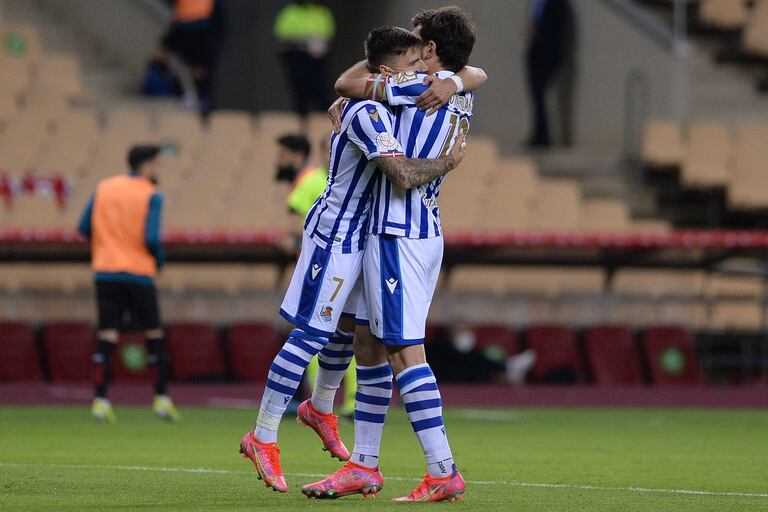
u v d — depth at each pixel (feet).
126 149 190.70
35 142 189.26
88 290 171.12
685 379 178.40
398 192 59.77
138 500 59.57
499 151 221.25
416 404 59.72
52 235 150.20
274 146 196.03
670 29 251.19
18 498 60.13
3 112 192.44
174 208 183.73
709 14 249.96
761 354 182.39
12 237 149.48
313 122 200.54
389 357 60.70
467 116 61.41
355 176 59.98
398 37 60.75
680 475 78.23
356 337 61.72
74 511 54.34
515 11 228.84
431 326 172.65
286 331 168.76
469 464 85.05
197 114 211.20
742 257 178.50
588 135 225.35
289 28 211.20
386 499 61.36
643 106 223.10
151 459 84.43
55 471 74.64
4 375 161.89
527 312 180.75
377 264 59.67
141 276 120.78
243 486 66.80
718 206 208.54
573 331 178.50
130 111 211.00
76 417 129.08
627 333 179.11
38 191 179.11
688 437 114.21
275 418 61.05
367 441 61.41
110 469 76.54
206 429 113.91
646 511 57.11
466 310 178.81
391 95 59.26
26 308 168.45
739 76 243.81
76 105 209.87
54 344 164.35
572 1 223.92
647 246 161.38
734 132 209.46
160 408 122.72
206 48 218.38
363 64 61.93
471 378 168.25
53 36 227.61
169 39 218.38
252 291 174.50
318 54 211.41
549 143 222.07
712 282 185.26
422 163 58.65
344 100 60.90
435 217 61.00
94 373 121.29
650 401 168.76
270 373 61.16
